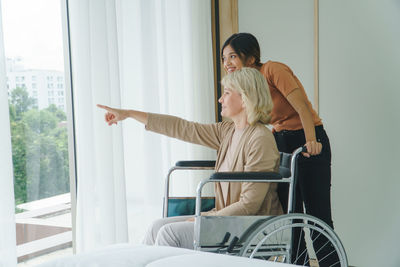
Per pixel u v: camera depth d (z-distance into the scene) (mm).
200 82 2895
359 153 2650
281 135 2203
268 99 1756
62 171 2059
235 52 2150
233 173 1544
